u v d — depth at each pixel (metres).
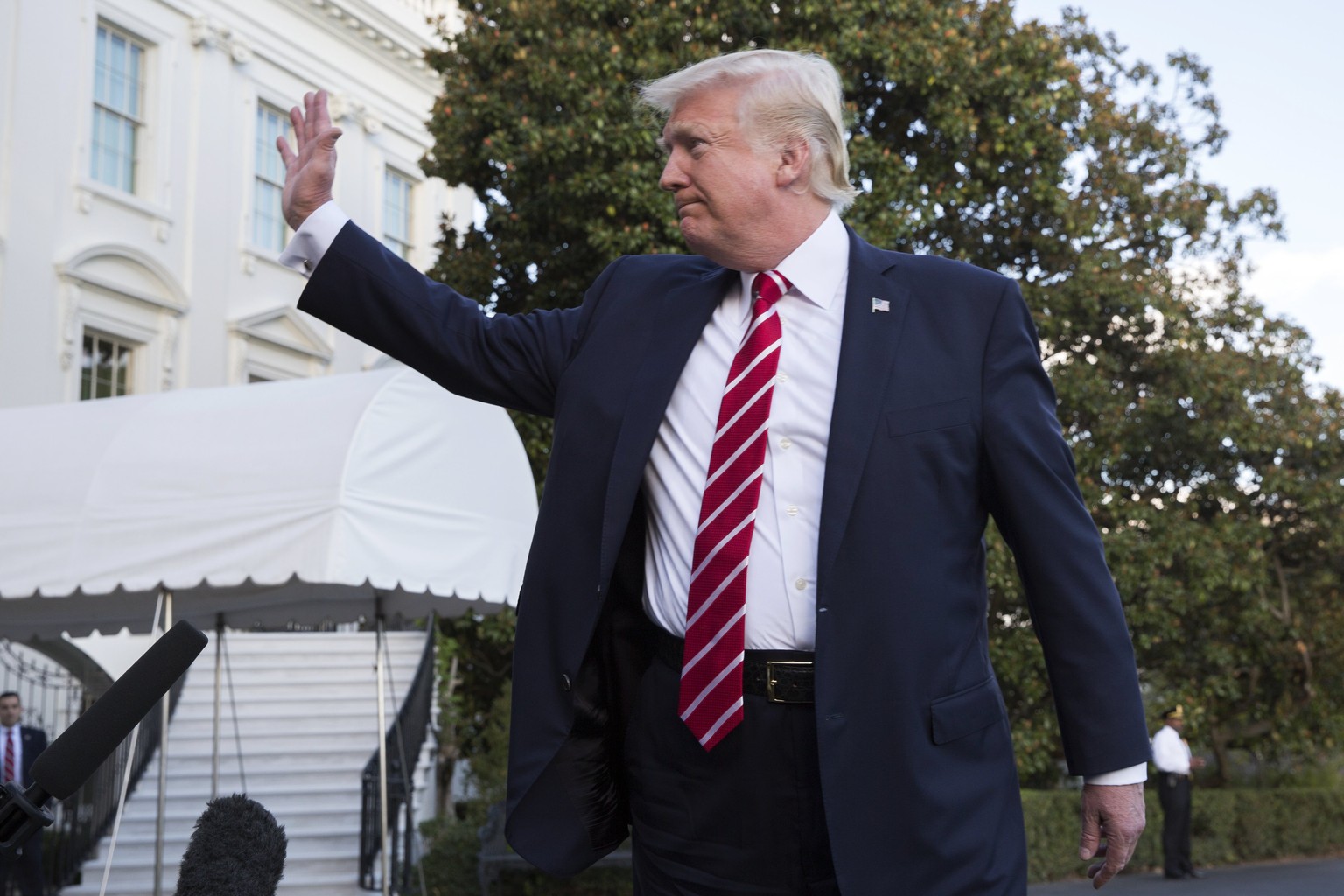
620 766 1.91
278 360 17.62
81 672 13.96
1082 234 13.03
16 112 14.03
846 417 1.75
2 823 1.25
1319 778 20.28
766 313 1.84
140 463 6.93
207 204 16.55
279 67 17.75
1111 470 14.09
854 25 11.61
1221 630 14.84
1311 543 15.55
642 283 2.02
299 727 13.73
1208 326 14.51
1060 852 13.76
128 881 10.65
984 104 12.35
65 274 14.36
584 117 11.15
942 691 1.72
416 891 10.89
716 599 1.78
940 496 1.75
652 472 1.89
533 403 2.07
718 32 11.48
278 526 6.56
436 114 12.15
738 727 1.76
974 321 1.83
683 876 1.82
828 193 1.88
